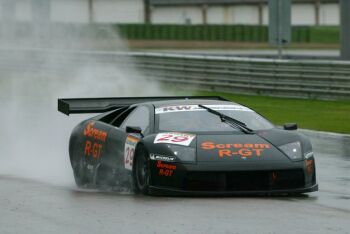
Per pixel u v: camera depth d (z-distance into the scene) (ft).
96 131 111.14
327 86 232.53
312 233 72.38
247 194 92.68
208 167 91.40
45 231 73.15
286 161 93.09
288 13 259.19
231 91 265.54
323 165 131.85
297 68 241.35
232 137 96.73
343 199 95.25
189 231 73.05
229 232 72.64
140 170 96.63
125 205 87.35
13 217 80.38
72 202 90.02
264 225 75.87
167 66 290.97
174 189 92.22
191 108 103.71
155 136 96.43
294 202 90.63
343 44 307.99
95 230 73.56
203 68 276.21
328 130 179.42
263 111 216.13
